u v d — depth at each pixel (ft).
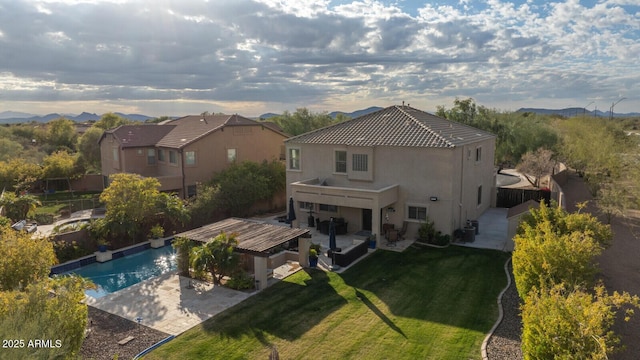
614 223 91.91
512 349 42.73
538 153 140.15
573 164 157.69
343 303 55.62
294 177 99.19
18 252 46.16
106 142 137.59
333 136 94.48
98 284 68.59
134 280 70.49
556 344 29.66
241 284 60.70
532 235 52.39
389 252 76.84
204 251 61.57
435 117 106.52
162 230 87.40
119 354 43.60
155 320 51.39
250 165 113.91
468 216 93.91
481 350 42.91
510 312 51.57
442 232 82.64
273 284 62.69
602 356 26.81
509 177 148.36
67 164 145.48
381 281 63.16
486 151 107.55
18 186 129.29
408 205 85.35
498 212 108.58
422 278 64.08
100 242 80.79
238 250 62.08
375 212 79.36
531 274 44.86
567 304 30.81
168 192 115.96
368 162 87.71
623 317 47.52
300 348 44.65
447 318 50.67
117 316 52.54
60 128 252.42
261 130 134.21
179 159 117.29
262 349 44.57
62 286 41.22
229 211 105.70
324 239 85.35
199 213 97.04
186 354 43.68
